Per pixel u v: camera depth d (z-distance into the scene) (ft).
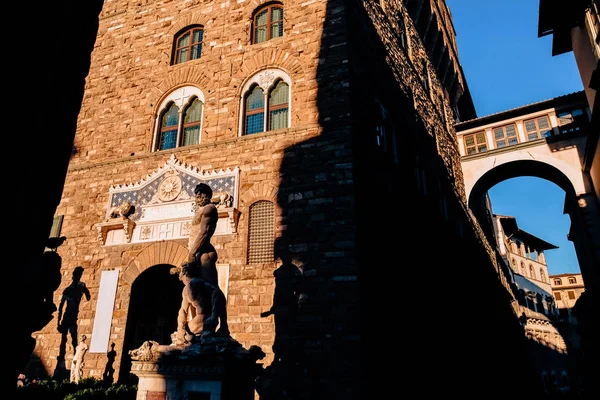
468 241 91.20
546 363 142.51
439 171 80.43
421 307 52.06
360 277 36.94
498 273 115.96
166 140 52.49
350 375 33.83
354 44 47.44
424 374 47.39
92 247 49.55
